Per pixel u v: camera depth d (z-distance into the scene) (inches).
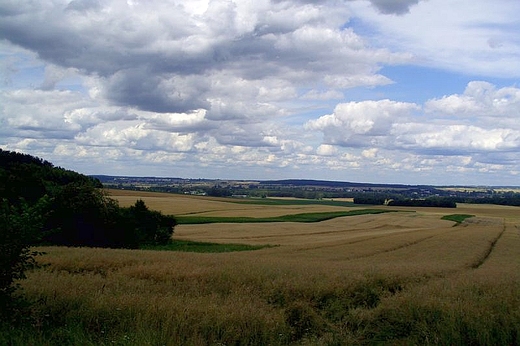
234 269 682.2
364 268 824.9
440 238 2206.0
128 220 1715.1
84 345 313.6
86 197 1596.9
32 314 373.1
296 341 386.6
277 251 1571.1
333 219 3580.2
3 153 2322.8
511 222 3705.7
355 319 433.7
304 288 537.6
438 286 581.3
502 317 389.7
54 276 518.0
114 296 426.6
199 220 2955.2
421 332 381.7
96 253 918.4
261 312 407.8
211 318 374.9
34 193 1526.8
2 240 359.9
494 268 1062.4
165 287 517.3
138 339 311.7
